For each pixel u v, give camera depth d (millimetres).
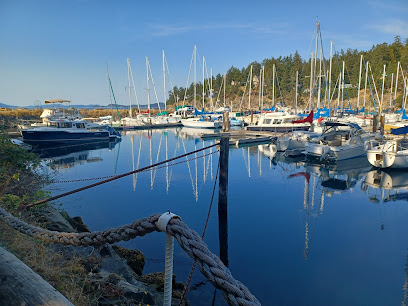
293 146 22953
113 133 34312
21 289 1240
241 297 835
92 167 19766
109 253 5512
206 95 96375
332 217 10023
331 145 21203
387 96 71375
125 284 4359
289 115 35344
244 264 6836
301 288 5895
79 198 12047
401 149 17781
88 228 8609
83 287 3625
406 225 9273
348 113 46188
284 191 13430
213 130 45312
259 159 21828
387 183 14883
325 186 14320
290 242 8039
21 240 3713
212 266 918
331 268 6598
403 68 74125
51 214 6637
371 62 86562
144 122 50750
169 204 11422
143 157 23891
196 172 17578
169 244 1188
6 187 5703
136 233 1311
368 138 21438
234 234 8562
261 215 10227
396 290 5750
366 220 9789
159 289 5203
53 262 3873
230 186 14336
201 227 9086
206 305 5234
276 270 6590
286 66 108500
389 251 7445
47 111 35688
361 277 6277
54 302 1185
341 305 5348
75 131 30344
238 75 116562
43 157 23766
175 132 43844
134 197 12336
